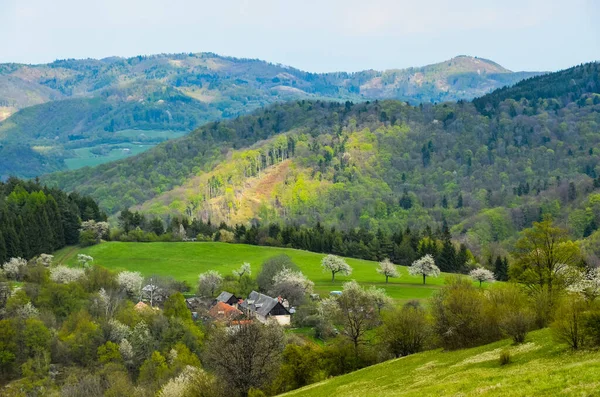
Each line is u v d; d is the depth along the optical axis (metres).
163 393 68.75
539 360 44.09
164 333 102.69
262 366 64.69
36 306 115.75
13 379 91.75
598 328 43.47
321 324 113.62
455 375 46.53
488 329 60.72
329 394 53.94
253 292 145.00
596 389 31.44
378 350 73.25
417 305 122.12
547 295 61.16
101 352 94.88
